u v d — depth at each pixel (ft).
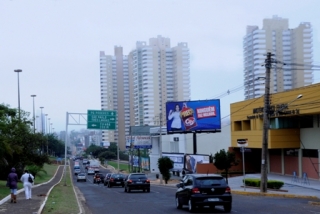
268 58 95.50
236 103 165.17
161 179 173.47
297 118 136.98
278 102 134.10
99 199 88.94
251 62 344.90
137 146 260.42
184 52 400.67
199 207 65.26
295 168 142.51
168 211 63.62
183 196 64.49
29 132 147.23
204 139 210.79
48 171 295.89
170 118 190.39
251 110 152.15
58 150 494.18
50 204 69.15
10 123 132.57
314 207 65.31
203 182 61.31
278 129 138.00
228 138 205.46
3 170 140.15
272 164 159.33
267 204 71.15
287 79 335.06
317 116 127.85
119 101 452.76
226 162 131.75
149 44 409.28
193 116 186.19
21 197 81.46
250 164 174.60
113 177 145.28
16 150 129.39
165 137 255.50
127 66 453.99
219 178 62.34
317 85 114.11
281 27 337.52
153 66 397.80
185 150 221.87
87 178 274.77
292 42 336.29
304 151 136.87
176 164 215.31
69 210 61.67
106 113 163.32
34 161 149.48
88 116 161.89
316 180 127.75
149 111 395.55
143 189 112.68
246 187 119.85
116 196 97.35
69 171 337.31
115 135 498.69
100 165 414.82
